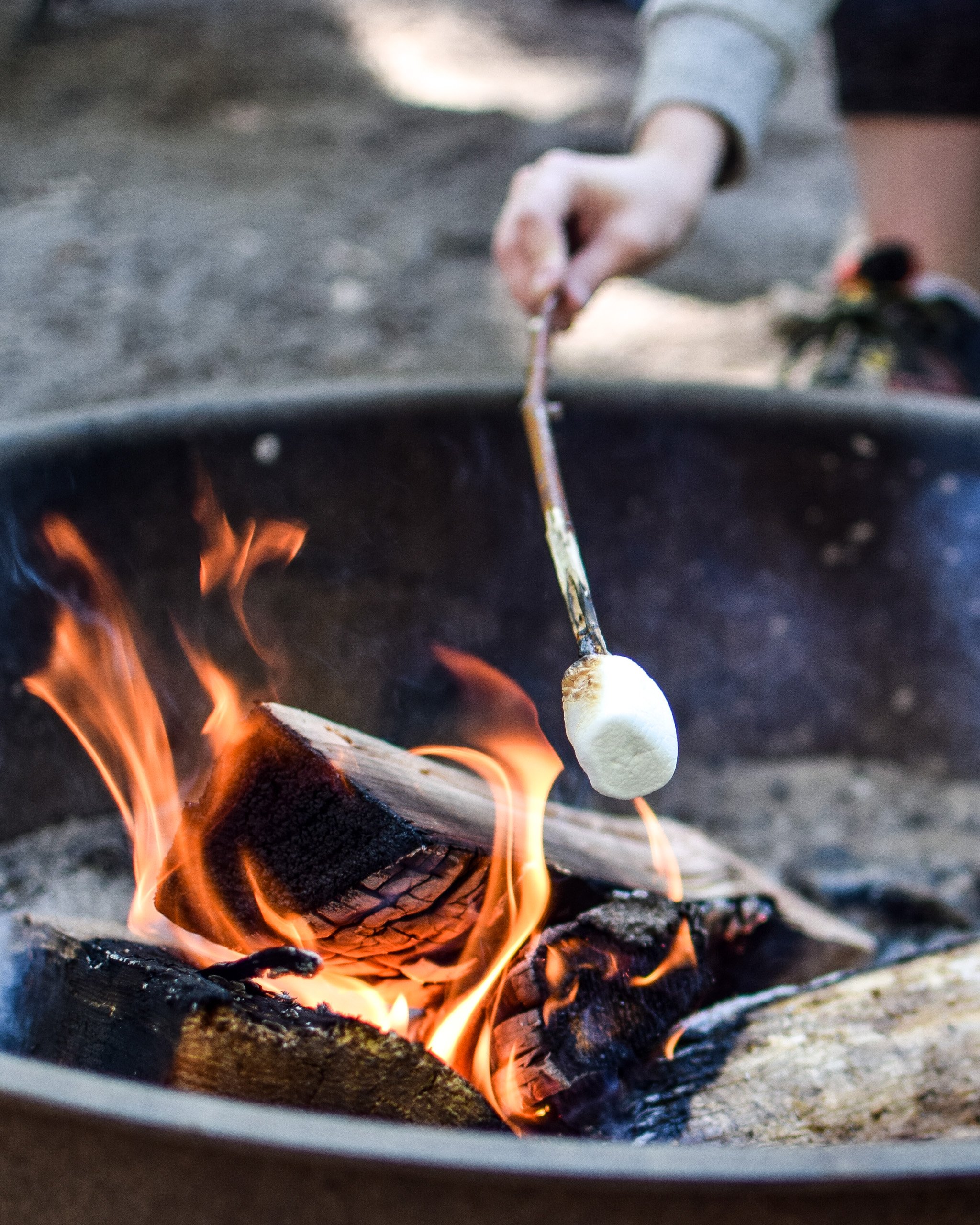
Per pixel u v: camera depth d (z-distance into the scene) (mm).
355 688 973
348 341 1836
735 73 1052
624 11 4035
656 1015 737
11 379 1519
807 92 3598
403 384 974
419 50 3426
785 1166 582
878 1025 751
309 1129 583
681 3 1096
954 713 1027
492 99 3193
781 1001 769
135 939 733
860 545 1005
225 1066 667
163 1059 668
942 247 1580
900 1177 583
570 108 3143
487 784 774
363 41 3391
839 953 813
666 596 1028
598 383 994
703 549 1021
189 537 926
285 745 699
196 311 1851
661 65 1078
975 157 1503
